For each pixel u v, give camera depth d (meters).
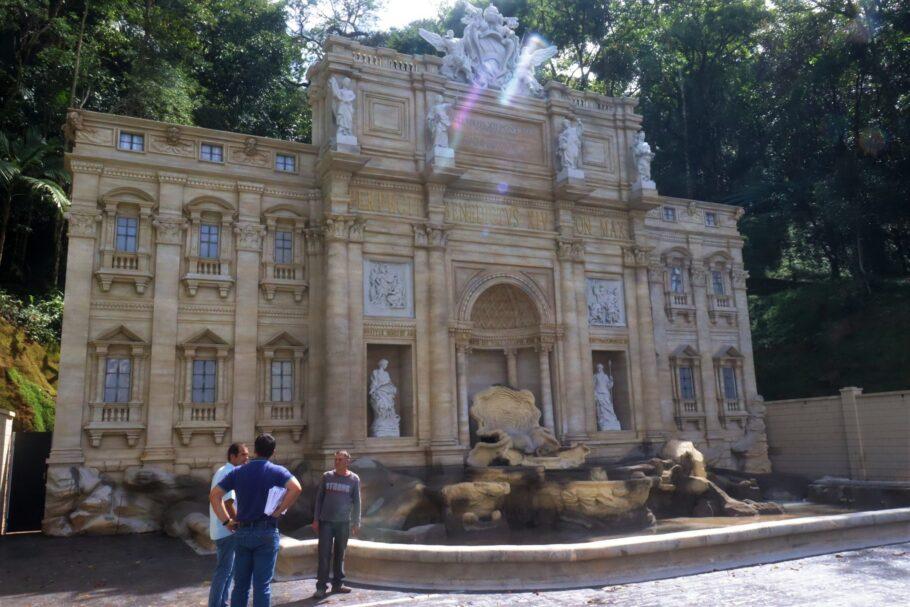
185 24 47.28
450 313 32.41
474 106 34.81
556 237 35.38
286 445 29.31
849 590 13.48
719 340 41.00
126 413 26.98
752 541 16.69
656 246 40.06
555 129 36.50
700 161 60.75
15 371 32.47
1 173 35.94
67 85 42.75
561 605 12.92
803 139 52.72
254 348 29.31
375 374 31.05
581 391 34.19
